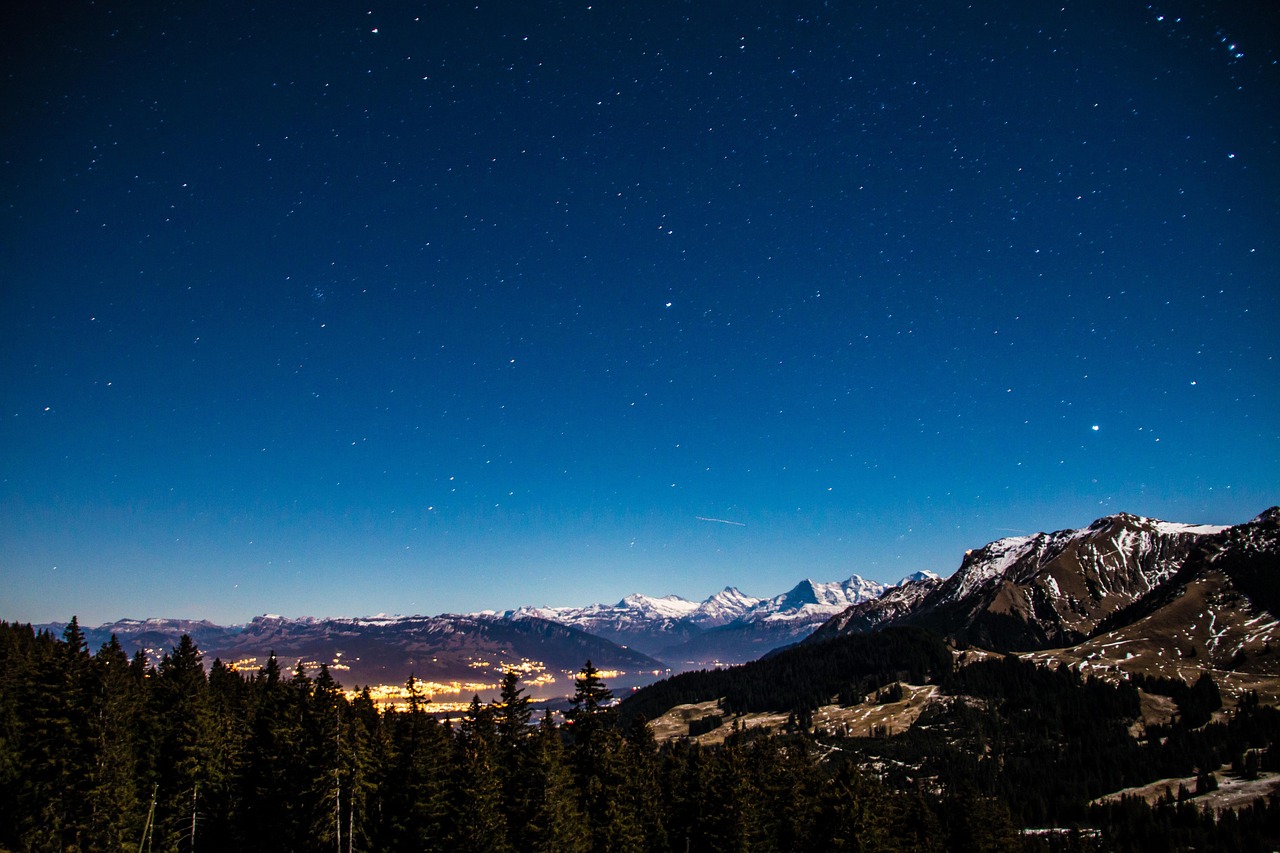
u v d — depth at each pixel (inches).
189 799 3056.1
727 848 3472.0
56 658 2728.8
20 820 2532.0
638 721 4254.4
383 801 3225.9
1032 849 5221.5
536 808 2915.8
